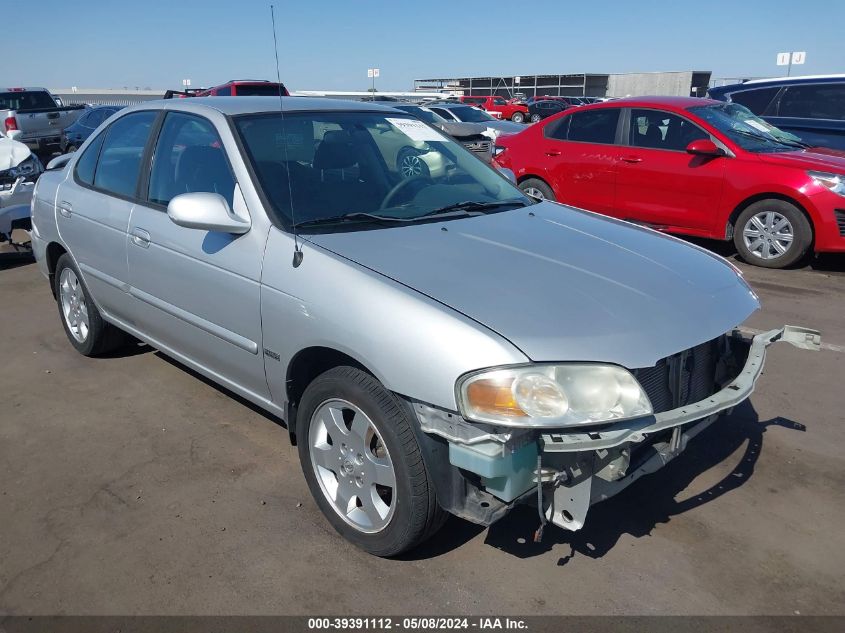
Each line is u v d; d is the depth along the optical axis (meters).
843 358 4.71
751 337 3.03
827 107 9.34
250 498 3.17
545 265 2.75
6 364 4.72
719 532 2.91
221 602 2.54
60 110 18.08
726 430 3.75
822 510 3.06
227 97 3.87
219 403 4.11
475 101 40.47
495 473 2.23
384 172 3.53
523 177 8.88
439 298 2.45
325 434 2.87
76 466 3.45
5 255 7.67
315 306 2.68
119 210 3.91
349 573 2.68
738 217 7.29
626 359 2.31
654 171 7.64
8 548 2.85
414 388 2.36
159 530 2.95
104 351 4.73
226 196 3.22
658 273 2.84
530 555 2.78
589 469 2.32
